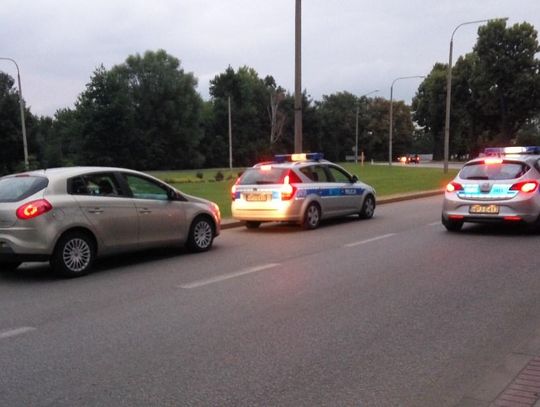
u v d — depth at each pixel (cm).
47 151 7581
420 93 9056
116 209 880
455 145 9438
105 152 7381
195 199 1030
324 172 1383
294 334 543
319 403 397
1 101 6769
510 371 446
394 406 391
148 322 590
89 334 555
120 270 874
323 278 781
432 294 685
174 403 401
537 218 1120
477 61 7538
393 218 1505
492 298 664
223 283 764
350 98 11031
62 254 812
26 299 701
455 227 1212
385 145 10969
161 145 7812
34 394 419
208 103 9425
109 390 424
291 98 9775
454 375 441
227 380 438
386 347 505
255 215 1288
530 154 1228
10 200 809
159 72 7881
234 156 8969
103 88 7369
